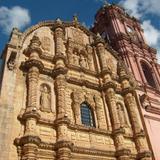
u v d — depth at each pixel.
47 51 34.12
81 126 28.38
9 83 27.09
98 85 34.44
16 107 26.08
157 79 45.69
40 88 29.48
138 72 43.69
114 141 29.72
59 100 28.80
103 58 38.09
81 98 31.73
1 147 22.61
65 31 38.97
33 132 24.36
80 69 34.72
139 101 36.62
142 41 51.78
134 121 33.28
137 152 30.83
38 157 23.89
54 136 26.16
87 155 26.75
